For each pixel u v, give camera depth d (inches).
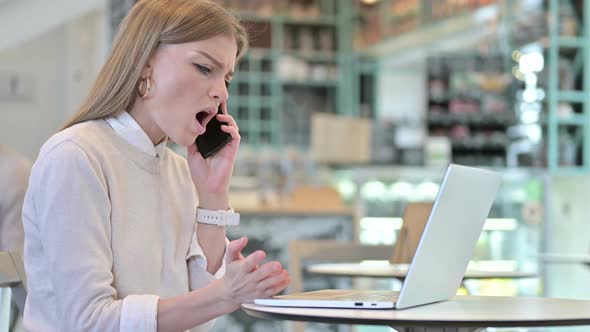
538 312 53.2
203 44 62.1
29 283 61.7
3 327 68.1
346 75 388.8
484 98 331.3
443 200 54.9
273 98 380.8
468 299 63.5
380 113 388.8
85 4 260.2
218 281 56.7
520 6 299.9
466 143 347.6
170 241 66.0
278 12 379.9
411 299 55.1
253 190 257.1
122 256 61.8
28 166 107.8
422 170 265.1
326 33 387.5
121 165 63.2
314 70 386.6
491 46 325.4
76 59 319.6
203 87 62.7
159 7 63.2
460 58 351.6
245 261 55.3
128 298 57.8
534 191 260.5
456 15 330.0
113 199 61.8
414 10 356.5
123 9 244.8
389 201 260.1
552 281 211.0
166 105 62.8
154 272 64.0
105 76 64.1
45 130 319.3
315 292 65.6
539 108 286.2
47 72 319.9
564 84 281.1
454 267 62.0
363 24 388.5
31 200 60.6
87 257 58.1
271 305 55.4
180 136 63.2
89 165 60.0
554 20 281.9
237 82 378.3
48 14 260.1
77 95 319.3
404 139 364.5
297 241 121.1
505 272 104.8
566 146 278.2
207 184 70.8
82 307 57.2
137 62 63.0
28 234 61.2
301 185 261.1
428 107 353.7
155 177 65.7
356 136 273.1
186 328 57.3
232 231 195.6
